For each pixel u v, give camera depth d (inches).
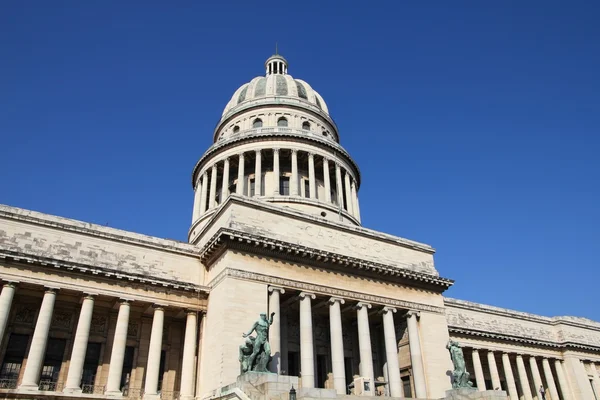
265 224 2123.5
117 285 1916.8
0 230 1823.3
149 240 2084.2
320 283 2105.1
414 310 2333.9
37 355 1683.1
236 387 1524.4
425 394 2167.8
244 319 1859.0
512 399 2955.2
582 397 3196.4
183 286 2005.4
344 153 3432.6
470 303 3117.6
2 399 1574.8
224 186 3179.1
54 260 1807.3
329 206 3085.6
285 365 2074.3
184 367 1908.2
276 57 4340.6
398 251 2476.6
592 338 3528.5
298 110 3636.8
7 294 1721.2
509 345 3107.8
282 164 3324.3
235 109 3686.0
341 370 2001.7
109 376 1787.6
